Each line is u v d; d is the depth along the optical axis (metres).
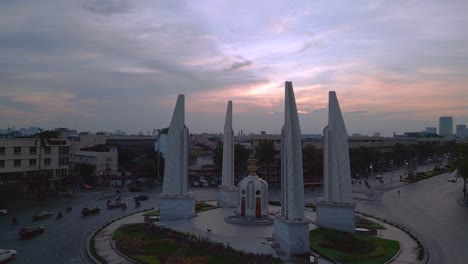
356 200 84.12
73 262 39.56
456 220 62.41
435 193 95.31
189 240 44.38
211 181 117.31
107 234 50.22
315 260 39.09
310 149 119.69
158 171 110.56
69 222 58.78
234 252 40.03
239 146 118.62
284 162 43.69
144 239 47.00
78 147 142.25
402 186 109.56
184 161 57.41
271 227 51.56
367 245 44.03
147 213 63.62
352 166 130.00
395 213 68.69
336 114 53.12
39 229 51.66
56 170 97.94
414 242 47.69
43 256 41.56
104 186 105.88
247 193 55.50
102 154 117.25
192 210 57.41
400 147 170.50
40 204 75.81
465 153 87.94
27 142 91.44
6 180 87.06
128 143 184.75
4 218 61.97
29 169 91.56
